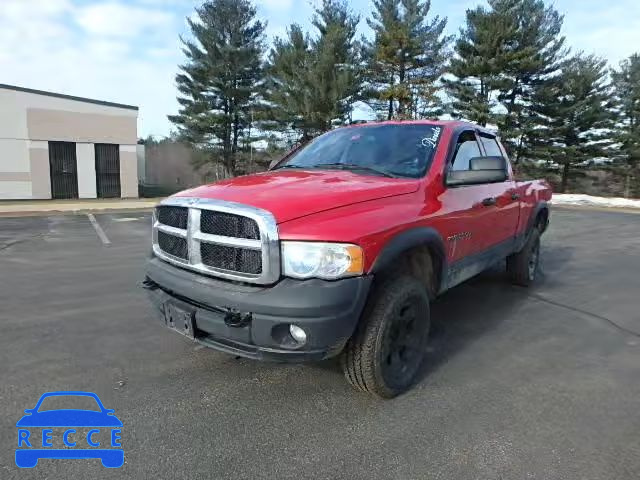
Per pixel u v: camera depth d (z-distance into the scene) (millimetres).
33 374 3197
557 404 2867
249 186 2889
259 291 2408
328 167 3643
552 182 34156
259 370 3307
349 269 2436
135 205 18359
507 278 5762
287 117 30094
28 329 4074
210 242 2594
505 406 2844
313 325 2355
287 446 2422
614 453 2375
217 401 2873
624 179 34938
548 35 29156
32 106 20609
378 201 2826
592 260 7539
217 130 32062
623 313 4691
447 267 3357
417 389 3055
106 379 3137
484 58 28547
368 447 2418
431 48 29750
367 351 2697
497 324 4340
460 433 2549
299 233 2398
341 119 29844
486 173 3363
